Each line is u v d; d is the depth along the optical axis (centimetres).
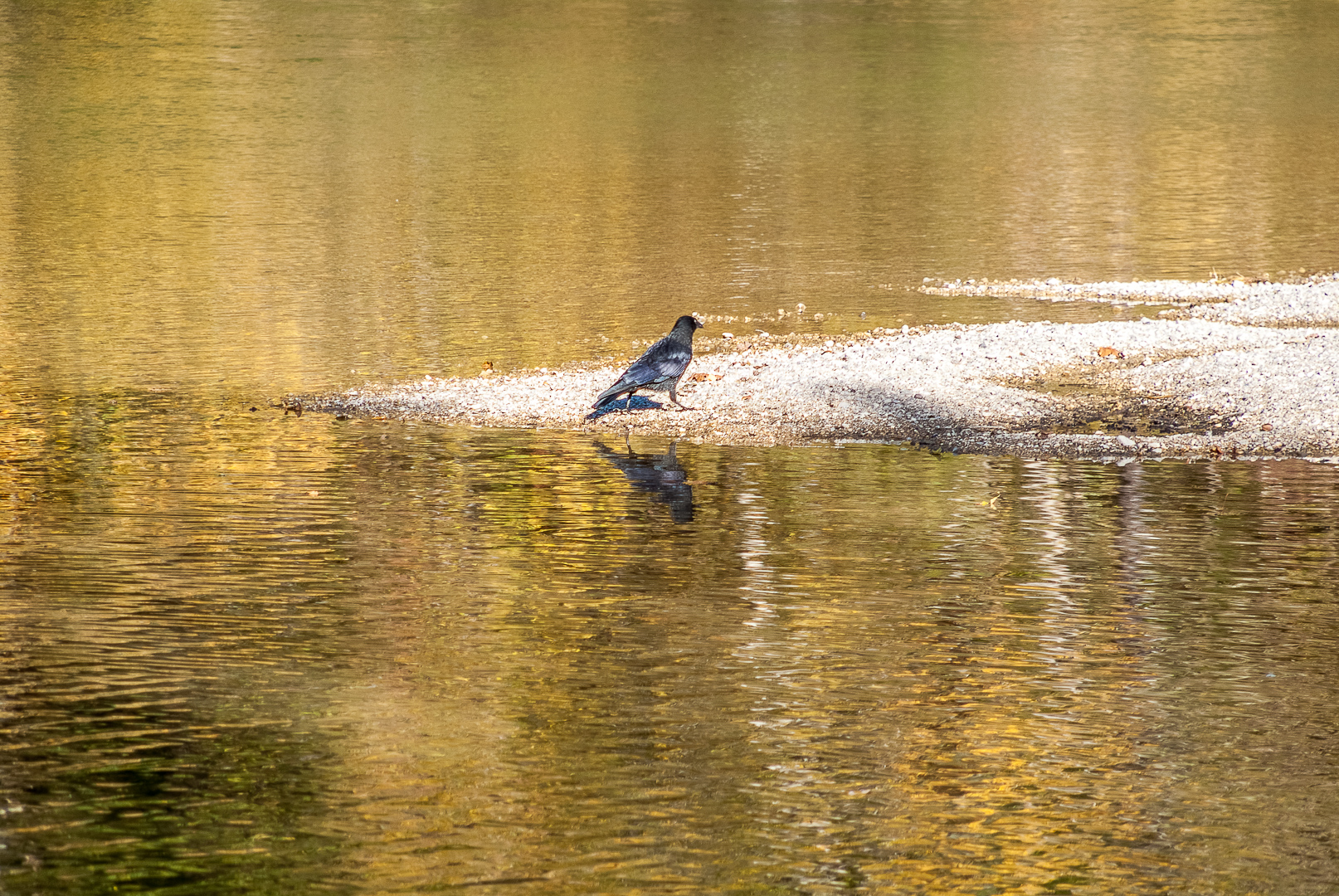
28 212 6481
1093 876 1477
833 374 3791
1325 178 7588
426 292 5019
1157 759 1725
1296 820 1591
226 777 1650
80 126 9025
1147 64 12206
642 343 4259
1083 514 2739
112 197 6850
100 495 2811
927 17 14838
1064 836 1552
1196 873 1485
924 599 2267
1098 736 1781
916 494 2869
